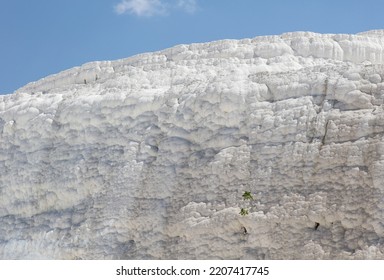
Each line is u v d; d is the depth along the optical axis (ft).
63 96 129.70
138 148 115.34
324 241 94.89
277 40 127.24
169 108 115.44
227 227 101.50
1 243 119.75
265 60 124.16
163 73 126.11
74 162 119.34
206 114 111.55
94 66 135.64
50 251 113.39
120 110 119.34
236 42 128.88
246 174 104.37
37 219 119.14
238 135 108.17
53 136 124.57
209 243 101.96
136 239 108.27
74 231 113.19
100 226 111.04
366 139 98.12
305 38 126.62
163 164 111.75
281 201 99.81
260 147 105.19
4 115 132.16
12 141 128.67
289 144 103.30
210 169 107.14
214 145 109.50
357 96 102.27
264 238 98.68
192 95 114.11
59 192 118.73
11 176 125.29
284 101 107.45
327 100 104.42
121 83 126.11
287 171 101.50
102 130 120.06
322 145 100.99
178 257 103.35
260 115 107.65
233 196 103.60
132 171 113.29
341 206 95.66
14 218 121.80
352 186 96.27
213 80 115.75
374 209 93.45
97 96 123.34
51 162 122.31
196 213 104.73
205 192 106.22
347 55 126.41
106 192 113.91
